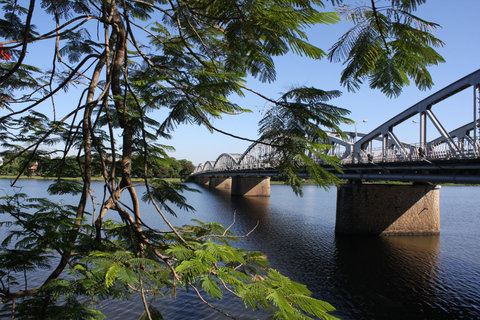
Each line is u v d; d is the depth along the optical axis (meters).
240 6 2.51
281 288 1.88
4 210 2.94
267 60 2.89
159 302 15.97
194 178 160.38
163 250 2.98
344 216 34.28
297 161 2.65
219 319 14.33
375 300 16.97
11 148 4.26
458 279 20.08
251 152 70.94
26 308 2.92
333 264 23.06
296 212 51.88
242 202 67.44
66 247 2.74
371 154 34.41
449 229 36.94
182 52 4.15
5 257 2.80
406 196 34.44
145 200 3.35
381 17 2.31
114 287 2.09
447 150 22.97
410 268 22.25
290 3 2.32
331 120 2.72
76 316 2.65
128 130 3.48
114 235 3.53
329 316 1.69
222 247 2.12
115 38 3.87
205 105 3.42
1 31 3.53
